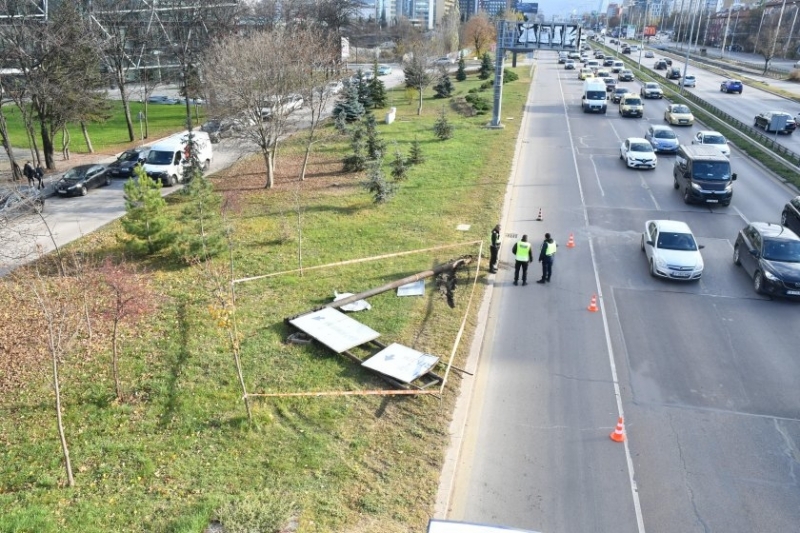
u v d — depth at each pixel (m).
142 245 19.53
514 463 10.90
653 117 47.22
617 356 14.39
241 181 29.61
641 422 12.02
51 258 20.03
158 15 53.38
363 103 50.09
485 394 12.88
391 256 19.62
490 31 100.31
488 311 16.52
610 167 32.41
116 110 53.34
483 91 60.84
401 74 81.81
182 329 14.97
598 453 11.16
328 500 9.60
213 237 19.44
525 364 14.01
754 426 11.94
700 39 136.88
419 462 10.59
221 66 26.09
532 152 35.69
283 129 28.86
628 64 90.88
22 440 11.06
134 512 9.27
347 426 11.43
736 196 27.41
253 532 8.53
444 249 20.31
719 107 51.81
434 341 14.59
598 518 9.75
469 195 26.67
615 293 17.72
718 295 17.64
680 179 27.52
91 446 10.82
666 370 13.84
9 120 49.16
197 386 12.58
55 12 34.31
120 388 12.54
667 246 18.98
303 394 12.27
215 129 38.16
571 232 22.75
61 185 28.14
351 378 12.93
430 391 12.46
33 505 9.38
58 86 31.25
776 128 37.09
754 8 118.88
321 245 20.67
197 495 9.63
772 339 15.20
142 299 15.29
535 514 9.80
